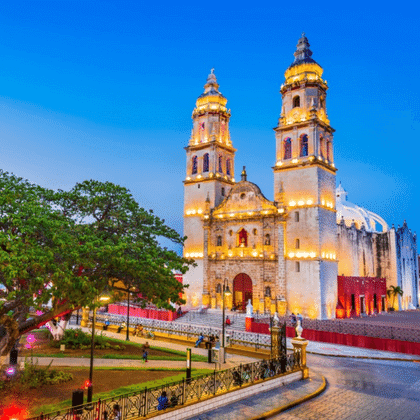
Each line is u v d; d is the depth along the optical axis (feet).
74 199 93.30
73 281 69.87
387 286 266.77
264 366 87.35
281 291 190.80
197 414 69.41
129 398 69.00
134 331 156.25
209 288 218.18
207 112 238.07
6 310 76.79
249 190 211.41
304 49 213.66
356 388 89.04
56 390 77.10
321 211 190.39
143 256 82.74
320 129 201.36
